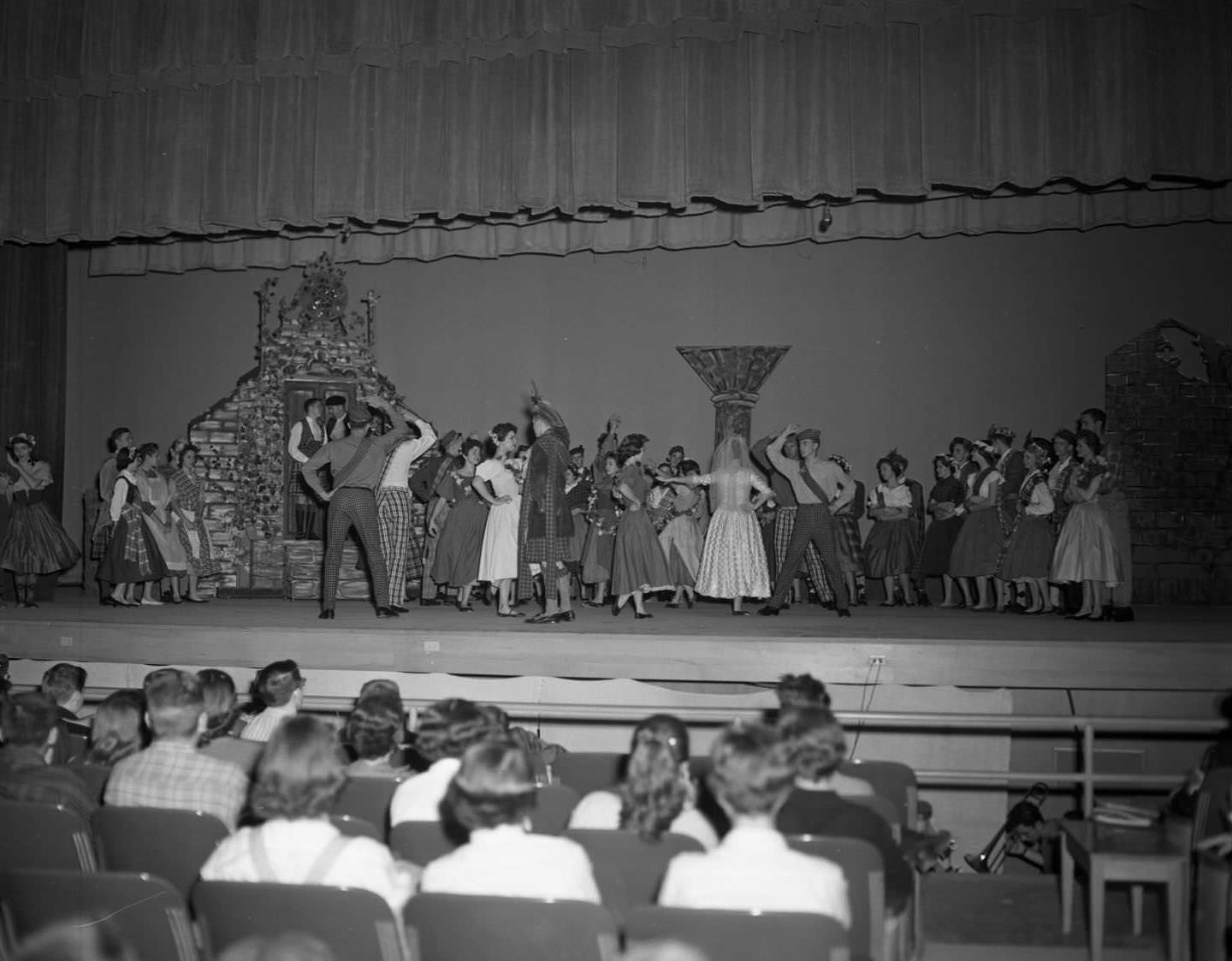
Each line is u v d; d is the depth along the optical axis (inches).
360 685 262.1
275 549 375.9
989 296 419.8
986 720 160.1
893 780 148.6
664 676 252.8
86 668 273.9
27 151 350.9
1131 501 391.5
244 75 340.8
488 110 332.2
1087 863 126.3
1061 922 139.0
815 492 306.2
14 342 402.3
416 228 427.5
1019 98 310.3
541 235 422.3
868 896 102.8
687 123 319.3
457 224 421.1
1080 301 414.3
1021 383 416.5
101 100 349.1
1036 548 320.8
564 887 94.0
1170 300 409.4
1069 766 276.1
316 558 369.1
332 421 358.3
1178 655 244.8
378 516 305.0
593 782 161.2
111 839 112.9
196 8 343.6
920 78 313.9
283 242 434.6
